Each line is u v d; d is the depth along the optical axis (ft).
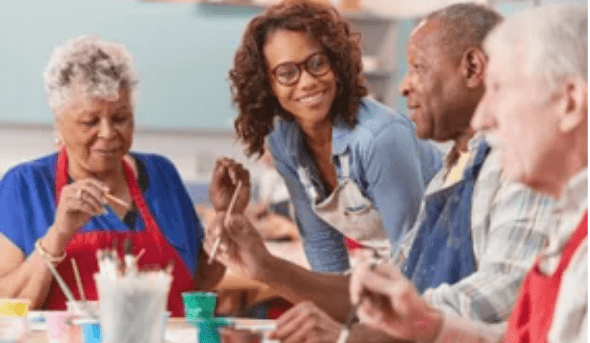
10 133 25.67
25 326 7.07
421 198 9.80
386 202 9.87
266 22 9.73
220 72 25.82
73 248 10.27
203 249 11.10
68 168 10.69
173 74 25.55
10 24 24.39
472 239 7.43
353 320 8.45
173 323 9.32
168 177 11.21
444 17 7.84
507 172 5.63
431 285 7.70
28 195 10.56
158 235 10.64
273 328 7.42
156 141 26.84
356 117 9.91
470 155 7.54
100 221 10.47
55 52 10.27
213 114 25.85
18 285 9.99
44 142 25.85
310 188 10.63
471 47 7.68
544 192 5.64
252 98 10.00
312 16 9.60
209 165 26.86
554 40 5.31
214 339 7.97
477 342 6.24
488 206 7.25
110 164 10.34
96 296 10.19
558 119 5.34
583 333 5.30
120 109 10.23
